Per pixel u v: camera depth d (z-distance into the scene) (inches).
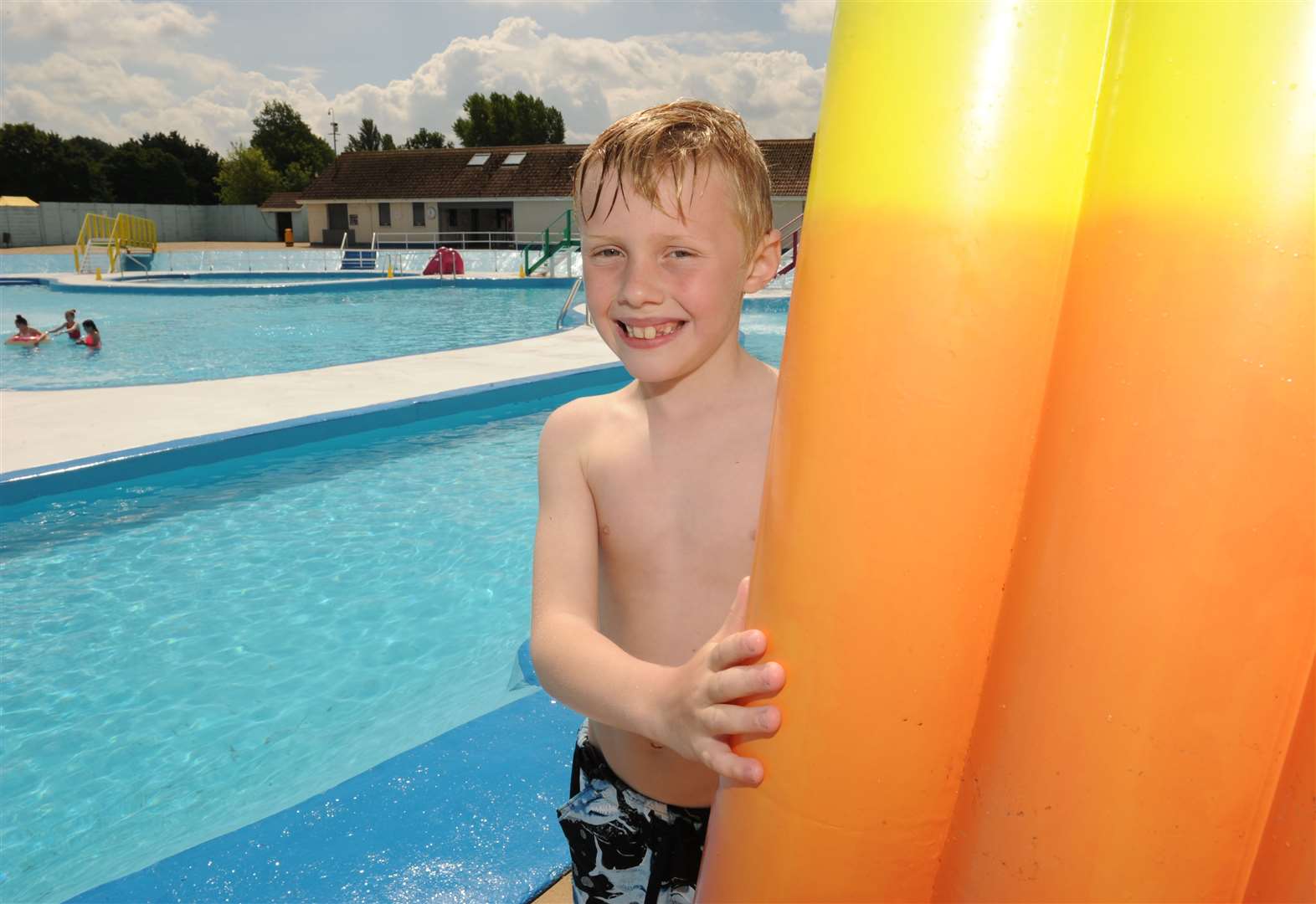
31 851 108.5
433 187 1560.0
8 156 2566.4
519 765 89.2
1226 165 19.6
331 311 719.1
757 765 26.8
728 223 41.6
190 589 179.9
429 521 216.7
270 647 158.1
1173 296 20.1
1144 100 20.3
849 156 22.8
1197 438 20.2
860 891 26.1
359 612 171.0
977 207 21.5
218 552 197.8
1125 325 20.6
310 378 335.6
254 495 234.2
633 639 47.6
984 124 21.4
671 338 42.1
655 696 32.7
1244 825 22.9
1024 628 22.9
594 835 51.4
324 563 192.5
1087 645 21.7
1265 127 19.3
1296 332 19.8
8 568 187.9
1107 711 21.7
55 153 2618.1
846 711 24.5
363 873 75.1
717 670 28.0
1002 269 21.6
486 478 248.8
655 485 46.2
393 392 308.2
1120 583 21.2
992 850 24.0
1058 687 22.3
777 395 26.4
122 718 136.8
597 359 381.4
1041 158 21.5
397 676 147.9
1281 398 20.0
